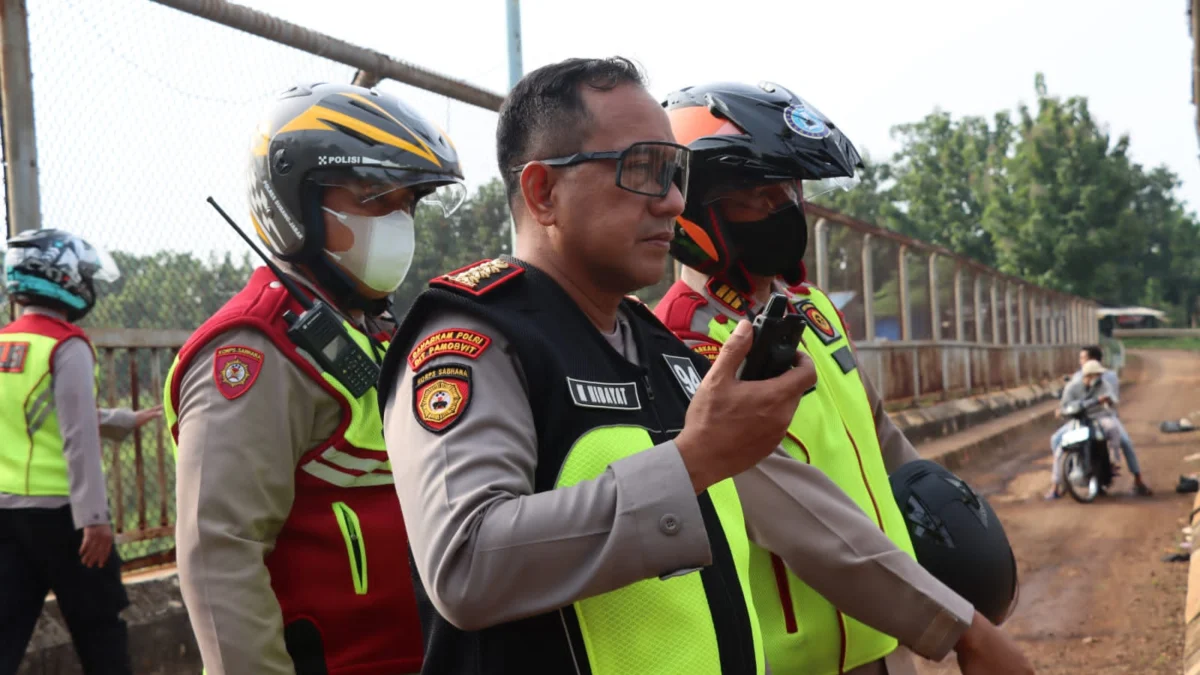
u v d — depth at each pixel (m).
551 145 1.34
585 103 1.33
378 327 2.22
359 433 1.96
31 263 3.55
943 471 2.23
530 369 1.24
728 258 2.11
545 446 1.24
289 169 2.07
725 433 1.18
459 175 2.23
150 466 4.55
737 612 1.33
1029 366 26.25
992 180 59.75
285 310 1.98
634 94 1.35
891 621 1.80
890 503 2.12
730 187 2.05
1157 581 6.82
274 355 1.90
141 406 4.50
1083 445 10.64
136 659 4.12
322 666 1.91
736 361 1.20
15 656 3.49
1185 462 13.43
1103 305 61.78
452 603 1.14
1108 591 6.64
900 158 74.00
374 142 2.08
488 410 1.20
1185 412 23.09
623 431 1.27
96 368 4.24
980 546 2.11
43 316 3.57
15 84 3.74
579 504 1.14
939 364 16.41
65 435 3.44
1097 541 8.43
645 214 1.33
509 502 1.14
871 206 70.19
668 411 1.39
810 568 1.83
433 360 1.24
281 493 1.88
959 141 70.81
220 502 1.79
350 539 1.93
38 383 3.48
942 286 17.72
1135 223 53.41
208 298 4.51
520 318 1.27
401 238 2.15
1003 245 55.06
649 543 1.13
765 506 1.84
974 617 1.80
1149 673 4.98
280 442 1.87
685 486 1.16
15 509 3.46
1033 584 6.95
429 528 1.17
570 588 1.13
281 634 1.83
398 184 2.09
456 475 1.17
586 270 1.36
